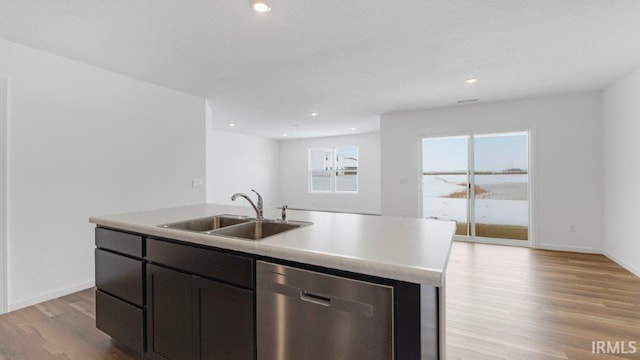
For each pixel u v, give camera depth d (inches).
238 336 51.9
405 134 212.2
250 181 339.0
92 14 81.5
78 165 115.5
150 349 65.1
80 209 115.9
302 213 89.6
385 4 77.7
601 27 90.4
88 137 118.6
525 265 142.7
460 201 200.8
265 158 361.7
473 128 190.9
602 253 160.6
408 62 118.3
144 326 65.9
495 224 191.2
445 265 39.7
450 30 92.0
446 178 204.5
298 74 131.6
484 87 152.3
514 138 185.5
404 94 165.0
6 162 97.2
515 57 113.6
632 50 107.3
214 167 295.4
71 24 86.9
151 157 142.8
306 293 45.1
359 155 333.7
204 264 55.8
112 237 72.4
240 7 78.8
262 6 77.7
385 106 194.1
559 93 164.2
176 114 155.8
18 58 99.8
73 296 109.5
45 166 106.3
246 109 201.3
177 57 112.2
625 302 101.2
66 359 71.8
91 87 119.7
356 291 40.9
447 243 50.9
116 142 128.3
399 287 38.5
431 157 208.7
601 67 124.3
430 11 81.2
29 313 95.7
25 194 101.4
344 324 41.9
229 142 312.8
